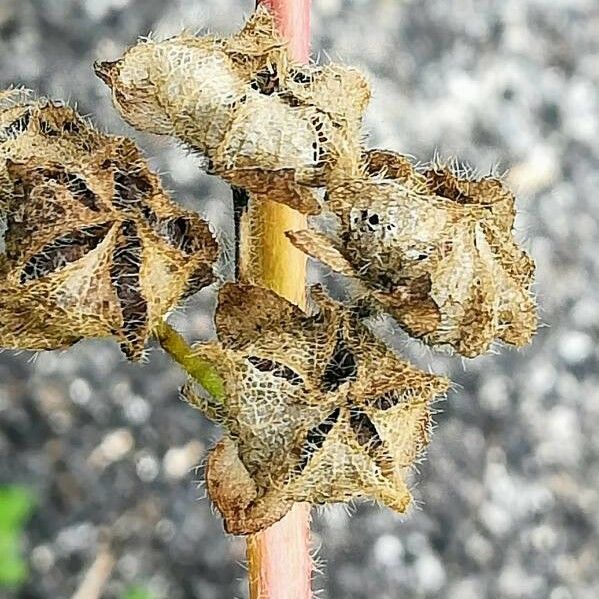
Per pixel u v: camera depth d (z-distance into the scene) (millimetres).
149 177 73
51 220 71
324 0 328
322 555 274
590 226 312
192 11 313
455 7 333
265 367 72
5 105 76
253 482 73
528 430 290
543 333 299
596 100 329
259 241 75
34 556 274
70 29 319
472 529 281
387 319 75
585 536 284
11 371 289
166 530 278
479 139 319
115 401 288
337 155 71
